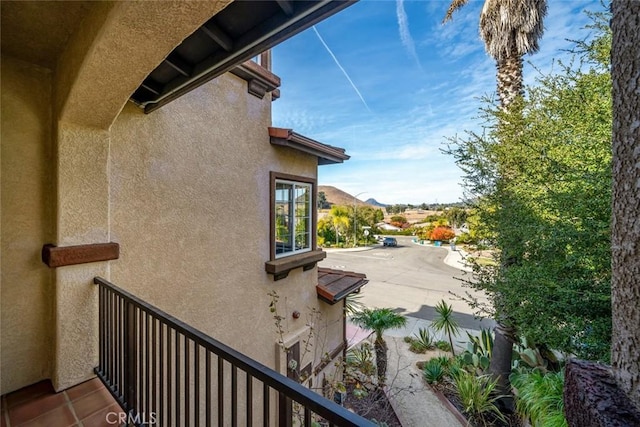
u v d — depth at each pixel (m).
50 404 2.66
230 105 4.70
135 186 3.57
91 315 3.00
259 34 2.26
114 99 2.65
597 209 4.17
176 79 3.03
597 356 4.12
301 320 6.20
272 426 5.04
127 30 1.91
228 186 4.67
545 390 4.60
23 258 2.85
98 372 2.94
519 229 5.25
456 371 7.48
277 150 5.58
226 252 4.64
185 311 4.09
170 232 3.92
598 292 4.18
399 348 9.88
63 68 2.70
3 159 2.74
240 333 4.85
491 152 6.22
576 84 5.02
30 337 2.89
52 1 2.11
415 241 41.44
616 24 0.88
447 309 9.13
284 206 5.98
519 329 5.46
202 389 4.29
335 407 1.04
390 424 6.16
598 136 4.47
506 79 7.38
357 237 38.47
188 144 4.12
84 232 2.97
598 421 0.77
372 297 15.36
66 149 2.86
